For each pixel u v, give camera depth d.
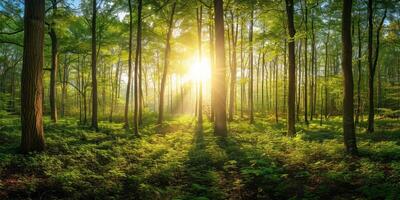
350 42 11.55
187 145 15.18
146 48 34.47
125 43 30.09
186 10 25.52
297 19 26.97
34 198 7.41
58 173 8.72
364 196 7.32
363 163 9.53
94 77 20.91
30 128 11.20
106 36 26.23
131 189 8.57
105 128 21.81
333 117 38.28
